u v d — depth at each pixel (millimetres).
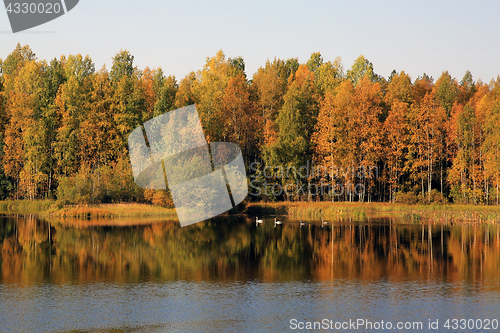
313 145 77750
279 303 26531
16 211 72688
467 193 74500
